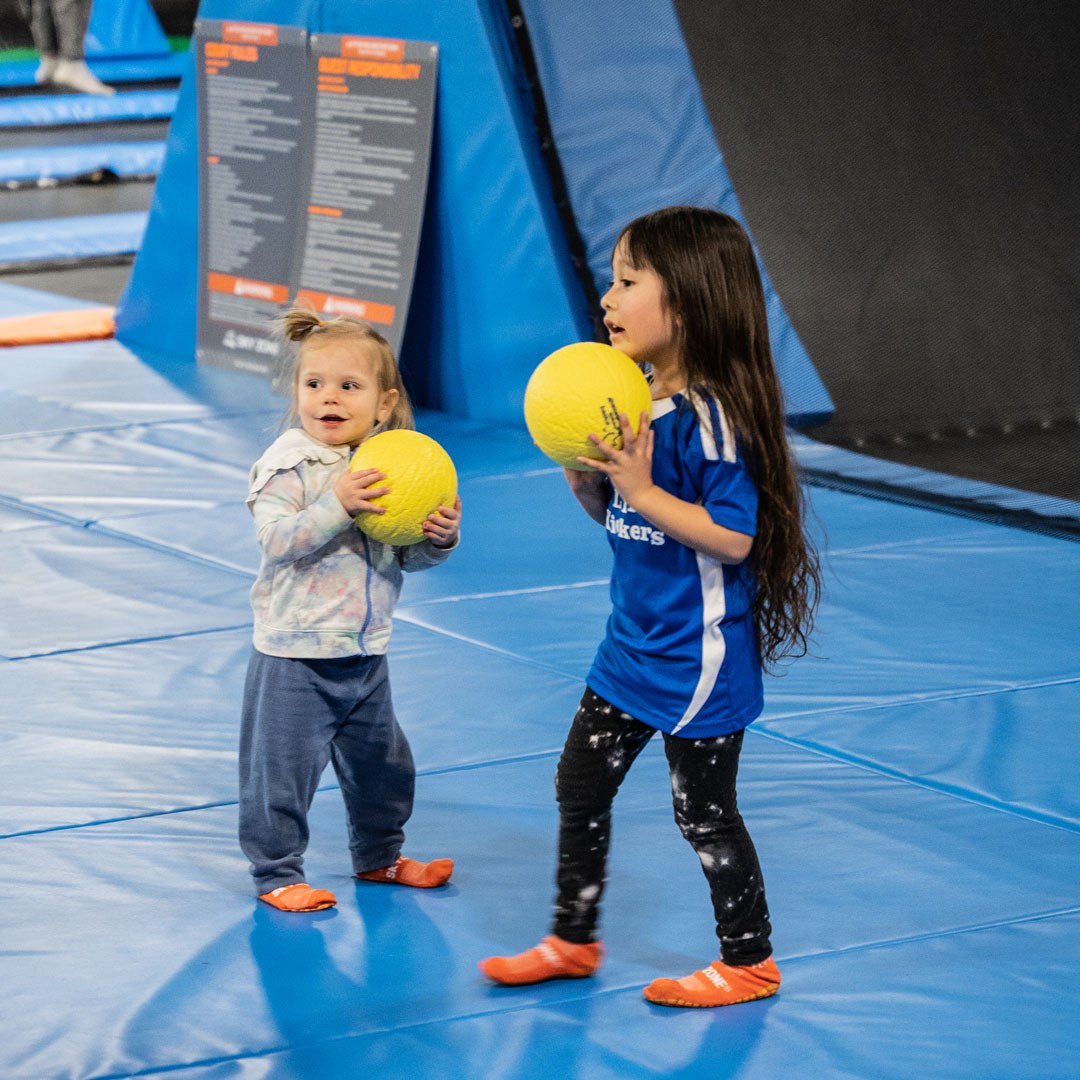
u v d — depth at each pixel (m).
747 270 4.26
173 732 6.51
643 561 4.29
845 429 11.98
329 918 4.94
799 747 6.31
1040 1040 4.22
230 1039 4.24
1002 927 4.86
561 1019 4.34
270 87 13.45
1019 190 13.57
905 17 14.14
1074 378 12.70
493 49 11.73
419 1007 4.41
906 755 6.21
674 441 4.21
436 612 8.05
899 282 12.83
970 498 9.90
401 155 12.40
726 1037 4.24
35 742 6.40
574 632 7.73
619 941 4.80
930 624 7.81
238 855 5.41
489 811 5.73
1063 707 6.72
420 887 5.15
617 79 12.02
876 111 13.55
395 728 5.09
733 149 12.94
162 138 28.17
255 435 11.88
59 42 30.06
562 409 4.11
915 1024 4.30
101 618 8.02
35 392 13.26
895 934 4.82
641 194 11.93
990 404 12.42
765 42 13.58
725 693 4.27
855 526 9.52
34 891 5.12
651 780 5.99
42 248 20.70
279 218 13.52
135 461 11.15
